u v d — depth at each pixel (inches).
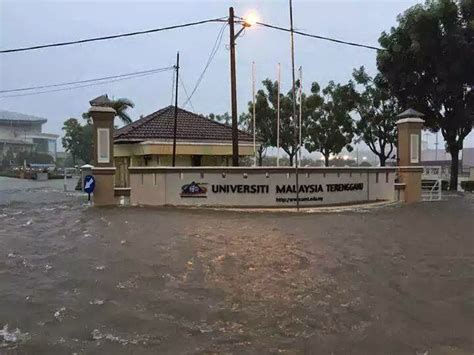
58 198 871.1
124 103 1369.3
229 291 242.5
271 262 304.3
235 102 734.5
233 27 736.3
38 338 181.8
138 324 196.5
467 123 1107.3
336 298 232.4
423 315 209.5
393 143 1370.6
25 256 319.9
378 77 1207.6
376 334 187.6
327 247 354.3
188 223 472.7
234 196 653.9
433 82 1099.9
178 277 267.3
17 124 4886.8
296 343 178.7
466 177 2001.7
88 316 205.8
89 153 3208.7
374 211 615.2
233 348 173.3
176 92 887.1
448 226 469.4
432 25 1019.9
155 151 905.5
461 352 171.9
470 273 280.8
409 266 297.6
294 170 666.8
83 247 348.5
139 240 374.6
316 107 1430.9
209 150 951.0
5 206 691.4
